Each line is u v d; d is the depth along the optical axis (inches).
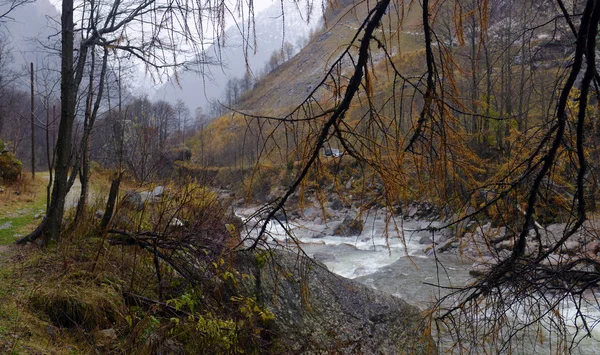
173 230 225.8
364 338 230.1
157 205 251.0
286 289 227.1
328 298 239.1
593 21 91.0
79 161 274.7
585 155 116.0
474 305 127.0
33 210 445.1
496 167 119.6
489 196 126.5
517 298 116.5
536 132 117.1
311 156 97.2
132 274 215.2
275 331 211.0
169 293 218.8
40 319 179.9
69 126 263.7
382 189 98.0
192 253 222.4
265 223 108.9
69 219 278.8
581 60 96.6
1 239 293.0
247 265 218.2
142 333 182.9
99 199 323.3
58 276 204.4
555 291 120.0
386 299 253.6
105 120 306.8
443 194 96.0
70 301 188.2
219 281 212.8
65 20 260.8
